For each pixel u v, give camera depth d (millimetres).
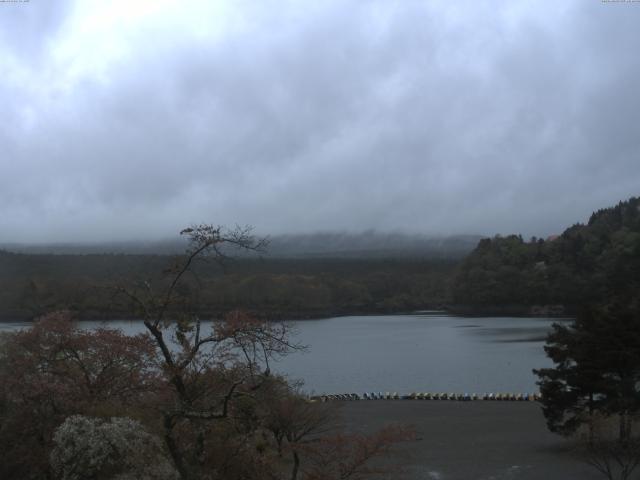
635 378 32500
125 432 17688
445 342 125062
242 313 20141
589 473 29094
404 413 45438
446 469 30438
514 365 84938
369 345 120812
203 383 19109
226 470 18875
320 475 21062
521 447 34656
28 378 21031
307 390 63219
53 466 17859
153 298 19844
